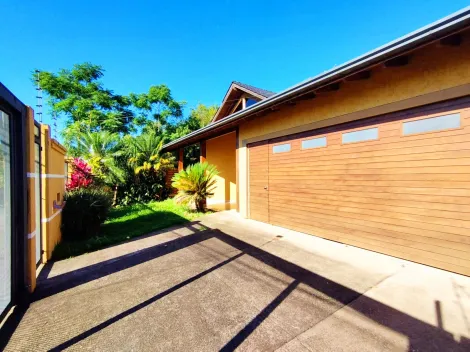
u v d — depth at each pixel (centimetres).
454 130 296
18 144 267
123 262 391
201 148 1017
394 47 286
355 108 405
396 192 354
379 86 370
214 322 224
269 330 209
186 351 187
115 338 205
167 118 2148
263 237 501
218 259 388
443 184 305
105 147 1091
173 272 343
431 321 212
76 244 486
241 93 1003
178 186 828
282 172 578
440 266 309
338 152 441
